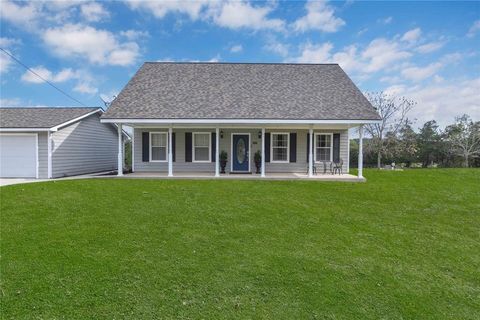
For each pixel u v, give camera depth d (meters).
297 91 16.52
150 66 18.72
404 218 8.67
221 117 14.33
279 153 17.27
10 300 4.14
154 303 4.21
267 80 17.53
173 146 17.27
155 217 7.93
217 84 17.11
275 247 6.27
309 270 5.33
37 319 3.77
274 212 8.66
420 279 5.22
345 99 15.80
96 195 10.19
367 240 6.89
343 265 5.59
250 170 17.31
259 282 4.87
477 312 4.36
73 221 7.48
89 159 19.12
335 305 4.34
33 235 6.50
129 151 26.84
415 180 15.32
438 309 4.39
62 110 18.53
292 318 4.00
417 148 33.31
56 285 4.56
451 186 13.84
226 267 5.32
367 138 32.03
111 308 4.06
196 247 6.14
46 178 15.32
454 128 36.22
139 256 5.65
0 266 5.07
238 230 7.18
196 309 4.11
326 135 17.17
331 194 11.17
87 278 4.79
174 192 10.84
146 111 14.78
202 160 17.33
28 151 15.44
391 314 4.20
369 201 10.36
